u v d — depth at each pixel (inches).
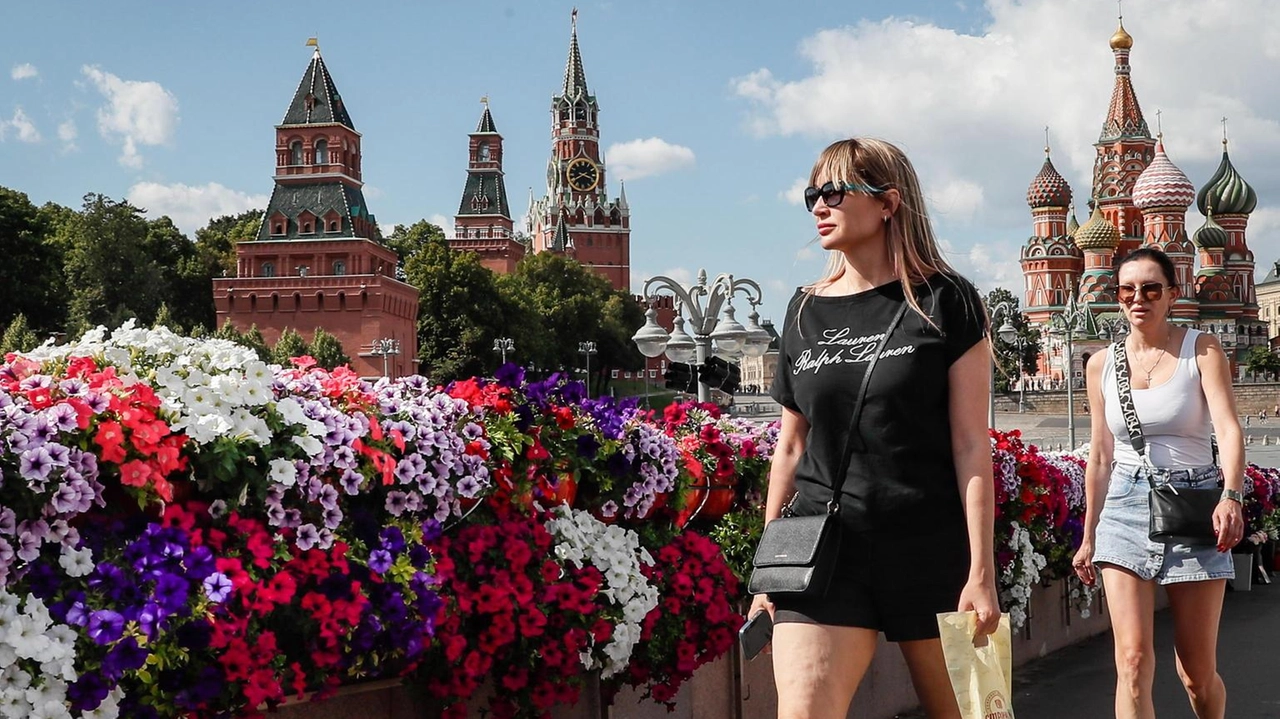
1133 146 6318.9
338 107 4606.3
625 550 236.8
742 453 293.0
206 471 175.9
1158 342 253.3
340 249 4493.1
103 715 155.3
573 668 216.1
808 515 163.8
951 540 159.0
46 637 150.1
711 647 251.3
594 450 236.7
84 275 3727.9
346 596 181.5
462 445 210.5
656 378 6589.6
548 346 4881.9
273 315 4409.5
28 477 154.3
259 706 170.9
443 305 4392.2
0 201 3201.3
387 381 228.7
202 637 161.8
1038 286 6569.9
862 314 164.2
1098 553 251.1
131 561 161.9
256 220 5423.2
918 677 163.0
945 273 163.3
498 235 7111.2
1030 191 6658.5
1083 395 5027.1
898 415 158.4
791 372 170.2
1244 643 433.7
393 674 202.1
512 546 212.2
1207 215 6314.0
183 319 4296.3
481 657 206.8
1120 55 6397.6
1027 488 370.0
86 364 184.5
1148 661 243.0
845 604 158.1
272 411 186.9
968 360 159.5
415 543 199.9
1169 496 242.5
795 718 155.8
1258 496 609.9
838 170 165.5
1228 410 243.1
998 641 155.6
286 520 183.6
